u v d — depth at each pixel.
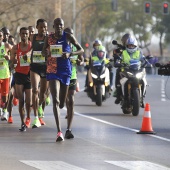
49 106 54.81
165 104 59.22
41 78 38.84
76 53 34.69
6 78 43.12
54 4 118.62
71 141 34.09
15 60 38.91
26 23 116.50
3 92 43.22
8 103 42.34
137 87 47.62
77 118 45.78
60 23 34.50
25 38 39.00
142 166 27.61
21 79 38.62
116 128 40.16
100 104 56.31
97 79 55.88
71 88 35.47
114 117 46.72
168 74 38.62
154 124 42.56
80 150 31.34
